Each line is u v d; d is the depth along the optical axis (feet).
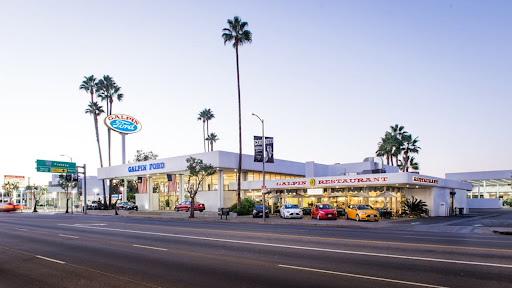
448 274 31.71
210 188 172.45
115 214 174.81
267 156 118.73
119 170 205.57
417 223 99.71
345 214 124.47
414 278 30.45
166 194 199.21
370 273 32.53
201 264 38.34
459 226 88.17
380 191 130.31
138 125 223.10
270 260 39.75
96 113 243.81
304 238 59.62
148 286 30.01
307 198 150.82
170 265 38.29
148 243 57.06
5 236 74.02
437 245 49.29
